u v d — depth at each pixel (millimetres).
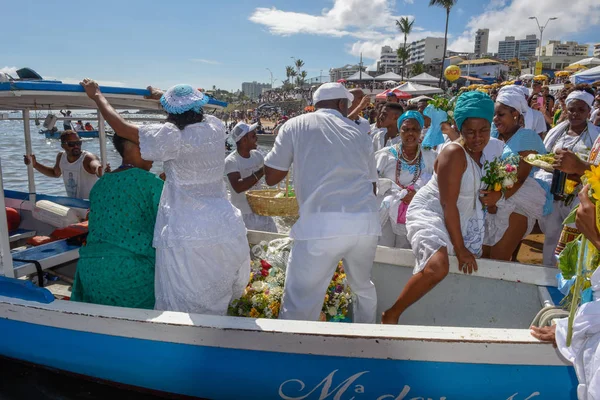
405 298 2924
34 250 3477
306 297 2863
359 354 2334
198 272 2602
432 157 4000
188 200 2576
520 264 3199
